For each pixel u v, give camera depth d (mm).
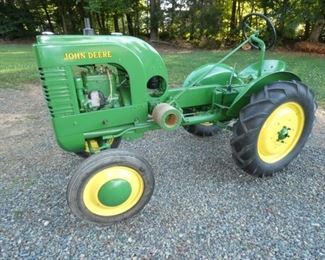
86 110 2125
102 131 2217
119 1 13562
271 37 2834
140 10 14578
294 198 2350
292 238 1944
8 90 5508
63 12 15781
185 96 2539
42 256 1831
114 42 2049
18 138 3498
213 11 12188
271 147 2559
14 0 15961
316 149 3135
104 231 2041
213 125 3365
